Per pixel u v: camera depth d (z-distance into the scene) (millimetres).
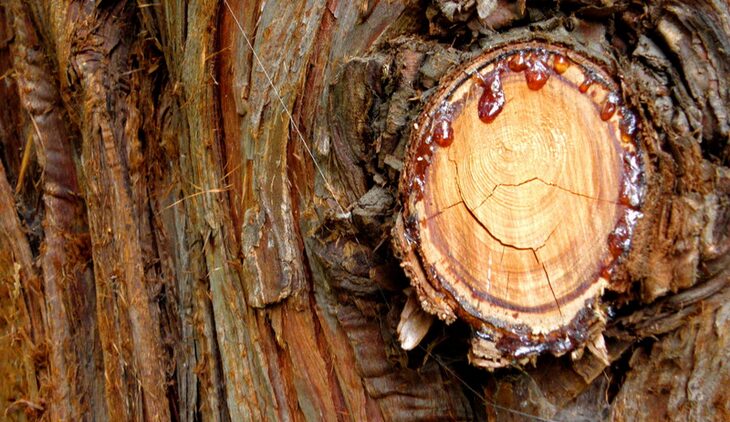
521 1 774
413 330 769
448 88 756
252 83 826
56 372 940
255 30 827
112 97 930
